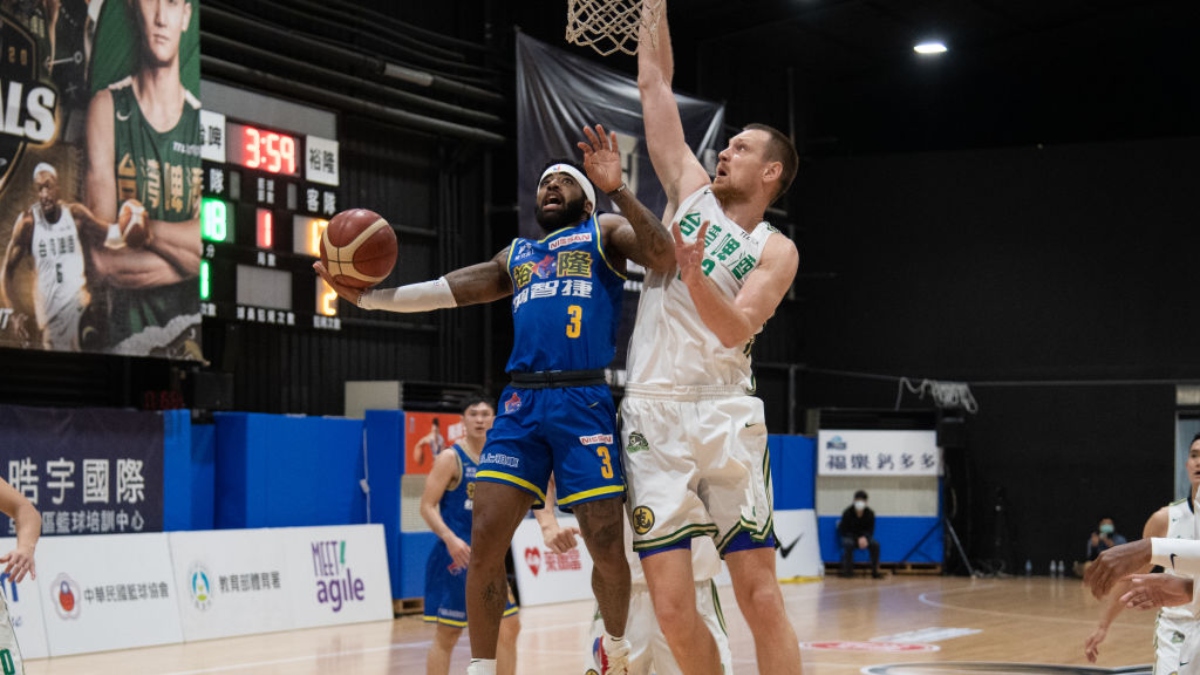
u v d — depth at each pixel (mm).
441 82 15844
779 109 21312
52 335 10820
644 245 4113
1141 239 20625
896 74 21719
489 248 16797
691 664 4160
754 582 4258
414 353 16125
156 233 11742
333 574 13258
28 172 10703
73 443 11375
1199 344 20234
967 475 21156
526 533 15242
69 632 10703
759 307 4160
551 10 17812
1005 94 22125
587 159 4059
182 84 12094
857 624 13375
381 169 15695
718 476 4195
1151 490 20281
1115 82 21531
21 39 10711
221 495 13047
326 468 13758
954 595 16984
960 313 21453
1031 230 21188
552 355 4168
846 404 21875
